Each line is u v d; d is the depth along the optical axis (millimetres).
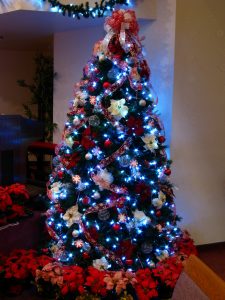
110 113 2482
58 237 2770
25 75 6410
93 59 2664
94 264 2549
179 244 3068
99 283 2383
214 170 3594
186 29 3293
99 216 2551
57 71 4547
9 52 6289
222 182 3641
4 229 2857
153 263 2686
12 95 6387
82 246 2584
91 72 2637
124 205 2562
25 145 3326
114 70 2521
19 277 2611
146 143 2559
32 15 3510
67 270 2533
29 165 5180
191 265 1315
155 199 2625
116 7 3312
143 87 2617
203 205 3584
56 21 3809
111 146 2500
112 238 2566
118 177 2510
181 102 3363
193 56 3354
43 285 2545
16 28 4219
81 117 2596
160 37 3391
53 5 3258
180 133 3395
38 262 2725
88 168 2566
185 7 3268
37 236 3135
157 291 2537
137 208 2602
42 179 4512
